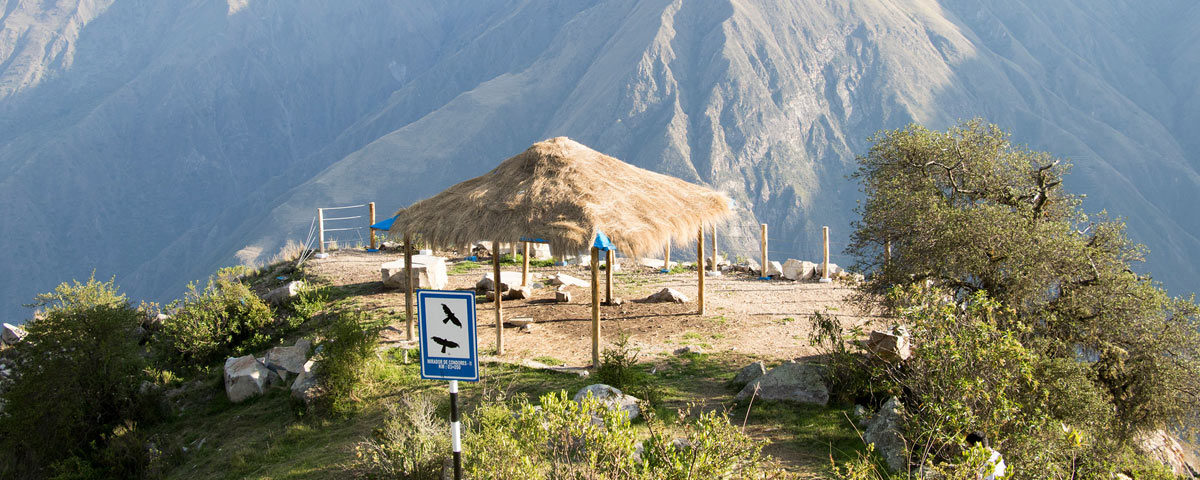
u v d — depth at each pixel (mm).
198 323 18359
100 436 15328
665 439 7805
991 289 13250
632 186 15711
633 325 17203
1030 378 9188
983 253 12883
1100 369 13305
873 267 15086
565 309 18656
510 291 19812
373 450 9516
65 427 15070
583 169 15297
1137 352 13008
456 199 15539
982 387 8742
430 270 20484
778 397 11734
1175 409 12789
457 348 6672
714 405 11695
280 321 19406
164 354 18547
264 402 14672
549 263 24672
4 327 22500
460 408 11750
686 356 14836
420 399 11453
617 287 21375
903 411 9211
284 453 11828
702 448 7211
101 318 15969
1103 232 14141
